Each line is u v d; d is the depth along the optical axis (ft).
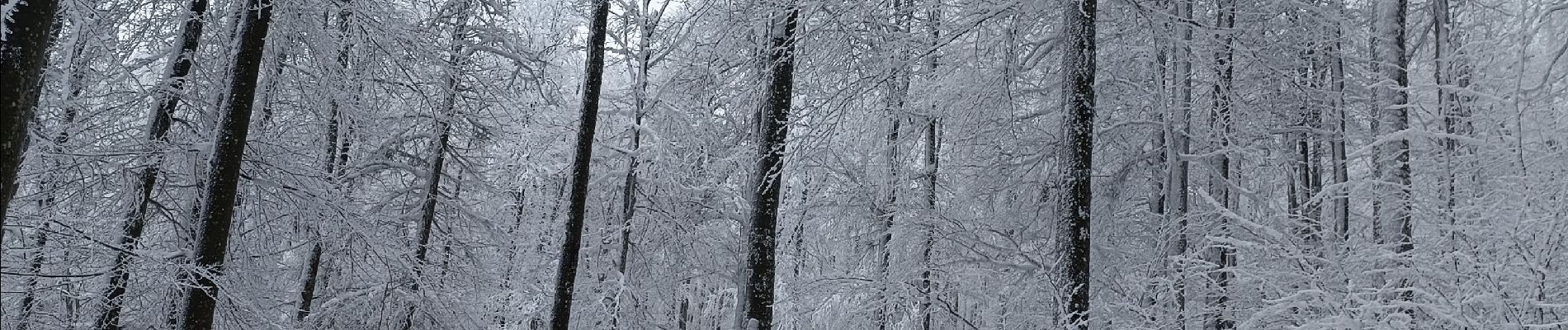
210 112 33.35
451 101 45.57
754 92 34.27
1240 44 32.50
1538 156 24.20
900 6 30.50
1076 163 26.30
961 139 37.40
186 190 35.76
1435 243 23.90
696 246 60.23
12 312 31.83
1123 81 36.83
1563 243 19.74
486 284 54.54
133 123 34.47
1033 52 30.30
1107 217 41.50
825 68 31.45
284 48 32.30
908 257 43.75
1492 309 20.06
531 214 63.21
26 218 29.66
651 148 53.67
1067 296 26.00
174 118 33.50
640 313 58.39
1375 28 35.55
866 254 49.90
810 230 54.49
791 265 54.08
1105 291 37.19
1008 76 30.76
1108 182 42.50
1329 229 29.25
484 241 54.75
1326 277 24.45
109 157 31.17
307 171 37.63
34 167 29.89
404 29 34.35
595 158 56.03
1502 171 27.76
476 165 51.34
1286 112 39.37
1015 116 36.60
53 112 30.25
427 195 48.70
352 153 51.52
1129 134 42.14
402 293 45.80
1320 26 36.47
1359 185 29.37
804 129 35.65
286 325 39.24
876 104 37.09
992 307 44.06
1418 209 27.78
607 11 36.52
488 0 44.86
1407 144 29.50
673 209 56.24
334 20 36.88
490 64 48.60
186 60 31.73
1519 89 24.62
